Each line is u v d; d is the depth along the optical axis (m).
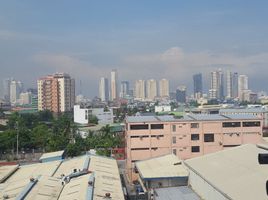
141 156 85.62
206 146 86.62
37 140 137.75
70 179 57.53
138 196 60.91
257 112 179.88
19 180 62.47
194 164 62.22
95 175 58.38
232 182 46.91
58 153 97.12
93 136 145.25
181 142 86.38
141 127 86.12
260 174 46.56
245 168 50.72
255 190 41.56
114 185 53.97
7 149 131.00
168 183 64.38
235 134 87.19
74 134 151.38
